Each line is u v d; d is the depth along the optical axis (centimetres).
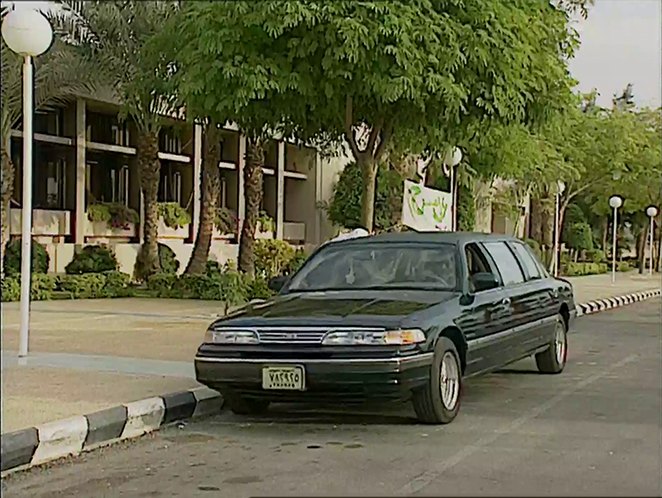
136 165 2936
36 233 2605
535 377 1294
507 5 1585
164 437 925
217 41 1478
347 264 1081
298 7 1432
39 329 1656
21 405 953
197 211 3117
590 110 4084
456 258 1056
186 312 2009
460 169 2589
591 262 5025
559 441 884
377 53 1456
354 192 3550
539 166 3028
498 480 734
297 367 885
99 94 2483
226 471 789
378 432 928
